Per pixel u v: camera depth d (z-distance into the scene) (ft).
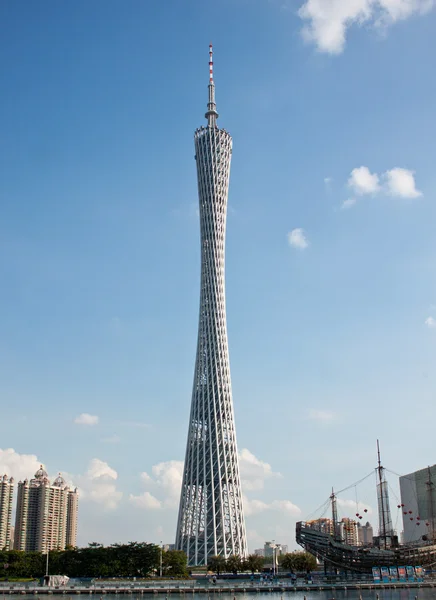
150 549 634.02
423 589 510.17
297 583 534.78
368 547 628.69
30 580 622.95
